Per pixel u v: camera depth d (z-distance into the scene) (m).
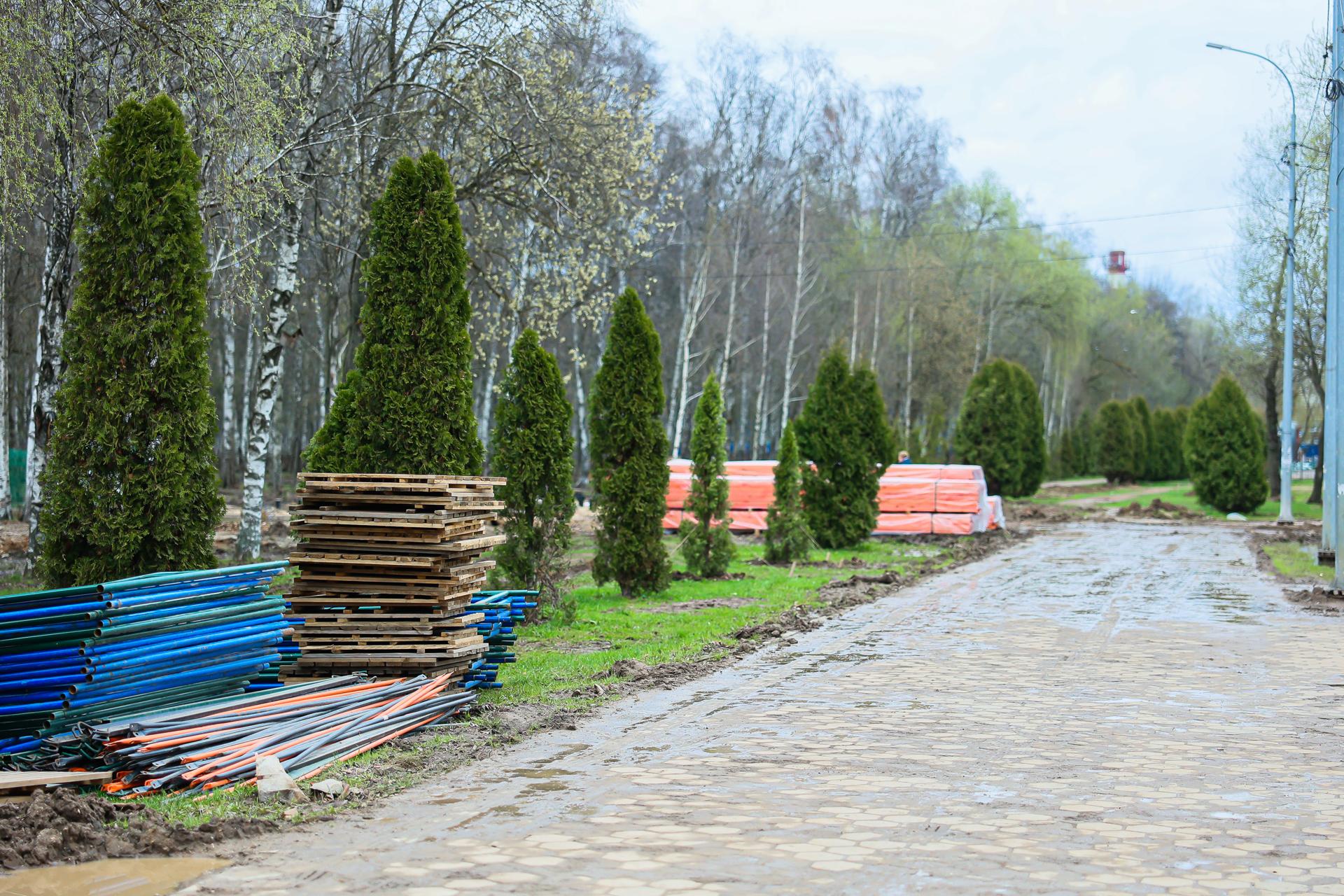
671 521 29.11
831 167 54.69
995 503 31.88
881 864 5.53
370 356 12.75
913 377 57.84
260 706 8.05
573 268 24.88
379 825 6.21
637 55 38.28
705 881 5.26
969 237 63.25
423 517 9.34
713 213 46.41
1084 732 8.80
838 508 26.33
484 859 5.59
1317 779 7.36
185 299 10.03
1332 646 13.36
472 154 23.64
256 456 19.88
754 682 10.95
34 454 18.00
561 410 14.91
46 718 6.96
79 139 14.75
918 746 8.26
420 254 12.74
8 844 5.61
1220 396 41.22
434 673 9.57
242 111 14.35
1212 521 38.59
